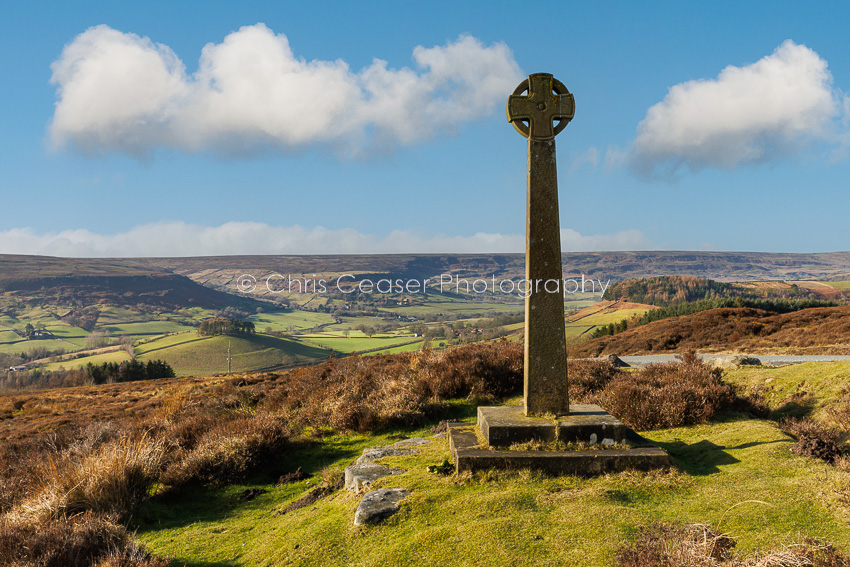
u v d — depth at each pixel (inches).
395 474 237.3
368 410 421.7
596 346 1558.8
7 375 3139.8
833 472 196.1
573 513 177.9
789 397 356.5
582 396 400.5
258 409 548.7
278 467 342.6
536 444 241.6
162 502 286.5
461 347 605.3
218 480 312.0
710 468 225.9
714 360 534.6
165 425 483.2
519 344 576.7
